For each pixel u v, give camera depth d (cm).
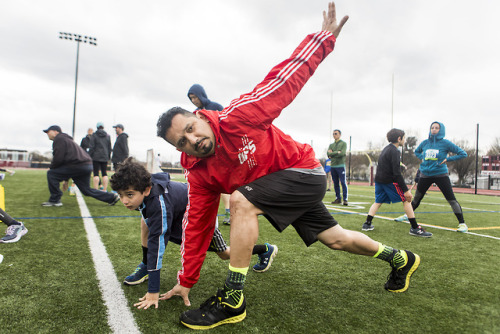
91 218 434
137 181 169
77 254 265
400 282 206
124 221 419
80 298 183
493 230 453
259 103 152
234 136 153
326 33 165
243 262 162
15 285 196
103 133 782
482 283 228
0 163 3716
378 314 176
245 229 160
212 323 156
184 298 182
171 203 188
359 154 3644
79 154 528
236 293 161
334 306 185
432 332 157
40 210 488
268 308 180
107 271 229
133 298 187
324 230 185
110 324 155
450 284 225
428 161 457
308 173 172
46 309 167
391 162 395
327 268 253
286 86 157
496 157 2553
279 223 166
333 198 964
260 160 162
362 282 225
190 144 147
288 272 242
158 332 150
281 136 174
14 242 293
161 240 180
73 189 752
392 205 775
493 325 165
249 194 162
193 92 403
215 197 181
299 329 157
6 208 495
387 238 378
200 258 180
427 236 393
